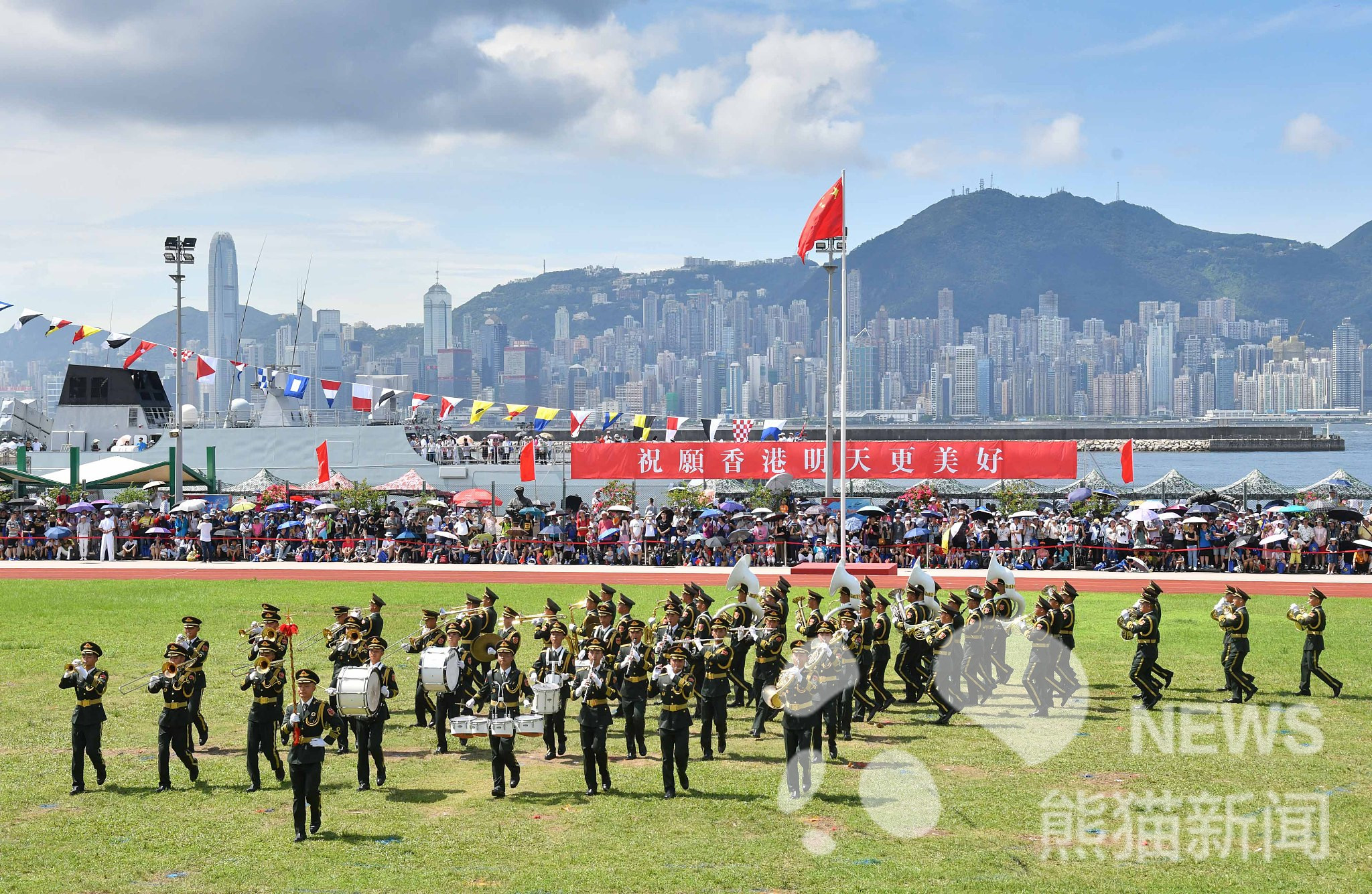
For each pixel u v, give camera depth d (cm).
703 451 5091
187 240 5756
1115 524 4806
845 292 4338
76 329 5497
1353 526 4834
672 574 4562
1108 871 1486
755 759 2069
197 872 1491
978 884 1438
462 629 2334
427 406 7512
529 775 1981
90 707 1856
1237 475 13988
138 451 6731
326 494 6019
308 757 1622
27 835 1641
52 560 5391
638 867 1500
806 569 4394
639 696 2095
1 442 7956
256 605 3828
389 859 1533
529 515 5372
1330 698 2431
